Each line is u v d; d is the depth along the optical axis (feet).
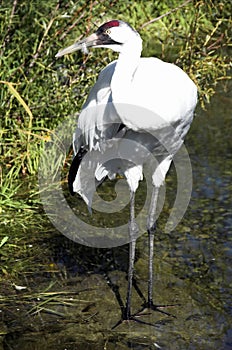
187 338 15.83
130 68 15.92
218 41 24.80
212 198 23.03
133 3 26.78
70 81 23.95
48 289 17.79
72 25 24.11
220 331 16.08
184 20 30.27
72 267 18.92
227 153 26.61
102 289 17.93
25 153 22.34
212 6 25.17
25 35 23.70
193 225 21.38
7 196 21.31
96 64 24.36
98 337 15.85
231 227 21.16
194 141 27.81
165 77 16.70
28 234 20.40
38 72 23.77
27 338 15.72
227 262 19.20
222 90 32.94
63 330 16.07
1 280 18.08
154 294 17.71
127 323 16.44
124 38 15.88
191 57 24.20
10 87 18.15
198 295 17.63
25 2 23.67
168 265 19.15
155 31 33.78
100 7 24.23
